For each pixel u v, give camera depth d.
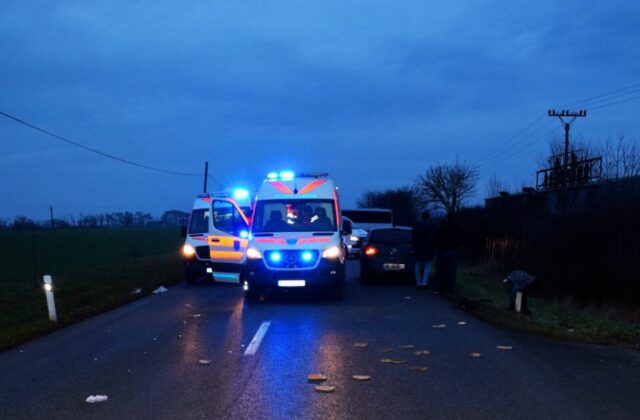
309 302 12.98
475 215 26.45
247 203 18.11
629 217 13.59
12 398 5.97
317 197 13.62
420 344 8.32
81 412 5.50
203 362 7.34
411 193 67.50
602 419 5.14
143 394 6.04
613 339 8.52
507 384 6.24
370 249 16.52
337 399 5.77
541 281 16.02
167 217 149.50
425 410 5.41
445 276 14.88
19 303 13.97
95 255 36.72
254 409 5.50
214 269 16.59
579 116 33.41
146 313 11.88
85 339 9.16
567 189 19.12
